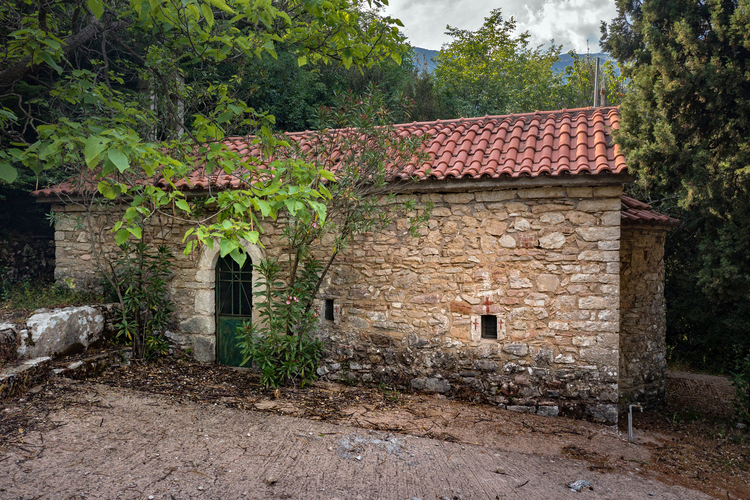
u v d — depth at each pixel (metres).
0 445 3.79
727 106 5.88
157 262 7.02
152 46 6.07
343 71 15.65
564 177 5.61
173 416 4.75
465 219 6.15
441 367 6.23
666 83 6.04
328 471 3.92
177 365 6.91
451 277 6.20
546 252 5.87
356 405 5.66
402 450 4.47
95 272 7.49
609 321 5.68
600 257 5.70
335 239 6.02
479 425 5.37
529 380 5.94
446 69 24.83
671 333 12.98
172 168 3.62
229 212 3.50
